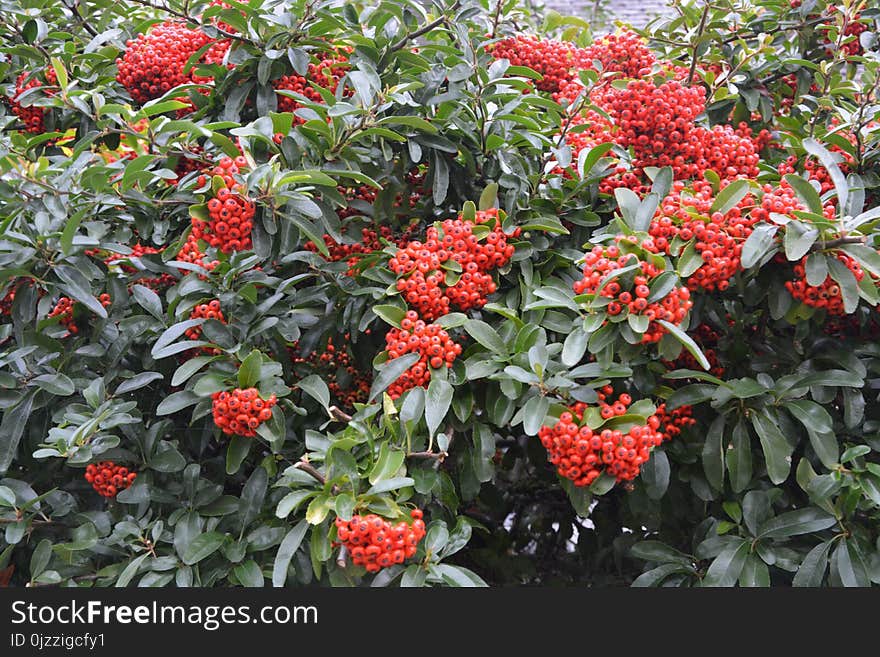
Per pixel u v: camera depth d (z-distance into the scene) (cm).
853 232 210
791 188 238
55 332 273
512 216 266
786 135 319
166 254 269
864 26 365
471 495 246
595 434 211
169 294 270
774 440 227
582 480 212
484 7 310
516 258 258
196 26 308
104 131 259
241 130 236
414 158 258
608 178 277
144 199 264
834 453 227
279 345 265
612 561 323
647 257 211
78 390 265
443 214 303
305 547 244
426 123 256
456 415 242
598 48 355
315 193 264
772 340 262
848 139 295
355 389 296
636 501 254
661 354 214
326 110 254
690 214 219
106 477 249
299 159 258
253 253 260
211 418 266
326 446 218
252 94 304
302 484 223
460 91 270
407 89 262
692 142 273
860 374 238
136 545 245
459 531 225
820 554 226
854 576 222
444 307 243
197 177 263
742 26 370
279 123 247
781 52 385
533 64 354
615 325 215
